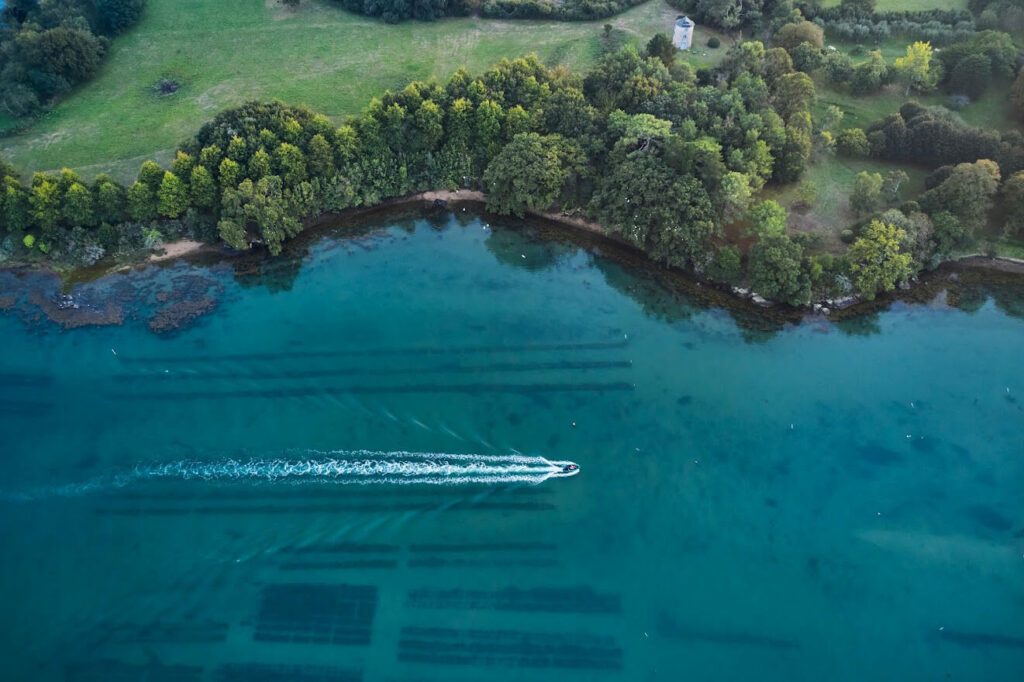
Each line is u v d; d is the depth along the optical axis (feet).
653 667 279.69
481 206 448.24
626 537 312.09
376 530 310.45
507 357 370.12
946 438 342.23
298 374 360.07
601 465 331.77
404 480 323.57
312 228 432.66
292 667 278.26
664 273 409.90
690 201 394.73
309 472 324.80
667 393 357.41
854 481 328.70
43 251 404.36
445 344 374.84
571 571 302.45
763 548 309.63
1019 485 326.85
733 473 331.16
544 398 354.33
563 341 377.71
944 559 305.73
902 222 392.88
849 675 278.87
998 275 402.72
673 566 304.50
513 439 338.13
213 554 303.68
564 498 321.73
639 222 400.47
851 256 386.32
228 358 366.84
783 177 439.63
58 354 368.27
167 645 282.77
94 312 385.50
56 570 300.40
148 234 409.49
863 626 289.94
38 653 281.33
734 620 291.17
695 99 455.63
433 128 436.76
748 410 351.87
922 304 393.09
